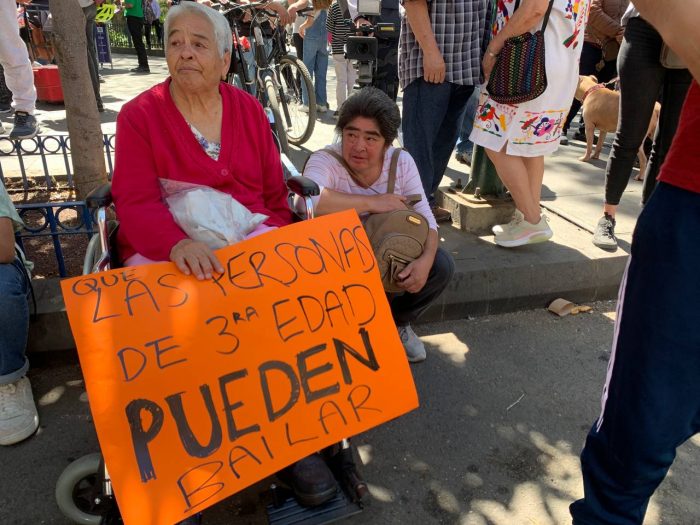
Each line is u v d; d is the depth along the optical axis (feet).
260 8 15.66
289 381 5.83
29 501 6.88
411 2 10.21
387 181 8.33
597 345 10.43
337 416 5.99
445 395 8.98
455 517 6.89
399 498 7.13
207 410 5.49
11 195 14.14
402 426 8.32
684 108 4.74
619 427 5.19
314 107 17.89
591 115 18.26
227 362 5.64
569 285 11.54
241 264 5.98
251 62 16.71
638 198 15.29
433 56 10.42
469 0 10.39
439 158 12.51
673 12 3.92
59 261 9.98
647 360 4.90
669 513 7.04
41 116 21.24
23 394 7.92
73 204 9.79
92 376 5.25
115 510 5.76
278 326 5.91
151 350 5.42
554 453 7.93
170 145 6.68
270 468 5.61
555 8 9.61
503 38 9.86
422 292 8.50
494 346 10.28
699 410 5.02
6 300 7.28
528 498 7.19
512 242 11.64
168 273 5.76
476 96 16.17
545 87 9.94
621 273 11.84
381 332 6.38
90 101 11.61
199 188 6.61
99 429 5.17
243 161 6.99
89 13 20.42
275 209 7.58
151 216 6.31
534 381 9.39
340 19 20.49
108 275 5.60
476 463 7.72
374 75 11.92
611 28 19.49
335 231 6.47
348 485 6.29
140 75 34.27
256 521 6.72
